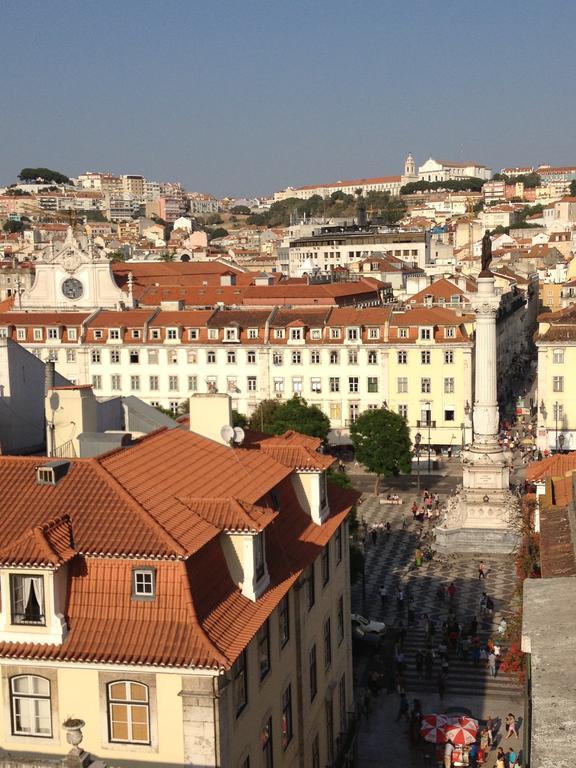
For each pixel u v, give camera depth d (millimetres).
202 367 167250
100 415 58062
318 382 162875
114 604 36812
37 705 37000
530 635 23141
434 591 94500
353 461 157500
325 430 131125
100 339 170500
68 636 36531
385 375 159500
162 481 42812
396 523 120688
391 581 98188
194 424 52812
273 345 163500
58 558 35906
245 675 39531
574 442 151500
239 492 45469
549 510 49562
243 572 40438
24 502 39844
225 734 36375
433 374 157750
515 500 108750
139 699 36125
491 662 73688
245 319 168750
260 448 53906
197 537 38156
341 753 55750
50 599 36281
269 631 43062
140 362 169375
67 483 40594
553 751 17031
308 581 50438
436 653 78188
